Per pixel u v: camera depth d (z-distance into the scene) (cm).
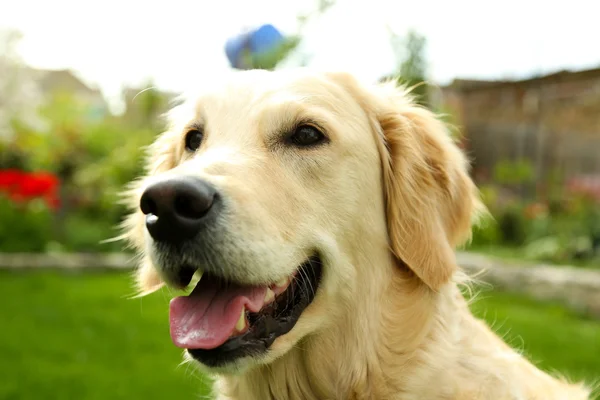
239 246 44
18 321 119
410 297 50
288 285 47
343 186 49
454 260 51
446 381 48
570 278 143
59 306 131
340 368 49
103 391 84
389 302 50
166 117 64
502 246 216
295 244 47
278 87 51
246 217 44
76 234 196
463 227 54
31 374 90
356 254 50
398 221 51
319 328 49
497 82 238
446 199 53
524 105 242
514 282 154
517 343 106
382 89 57
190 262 44
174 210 43
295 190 48
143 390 85
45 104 335
